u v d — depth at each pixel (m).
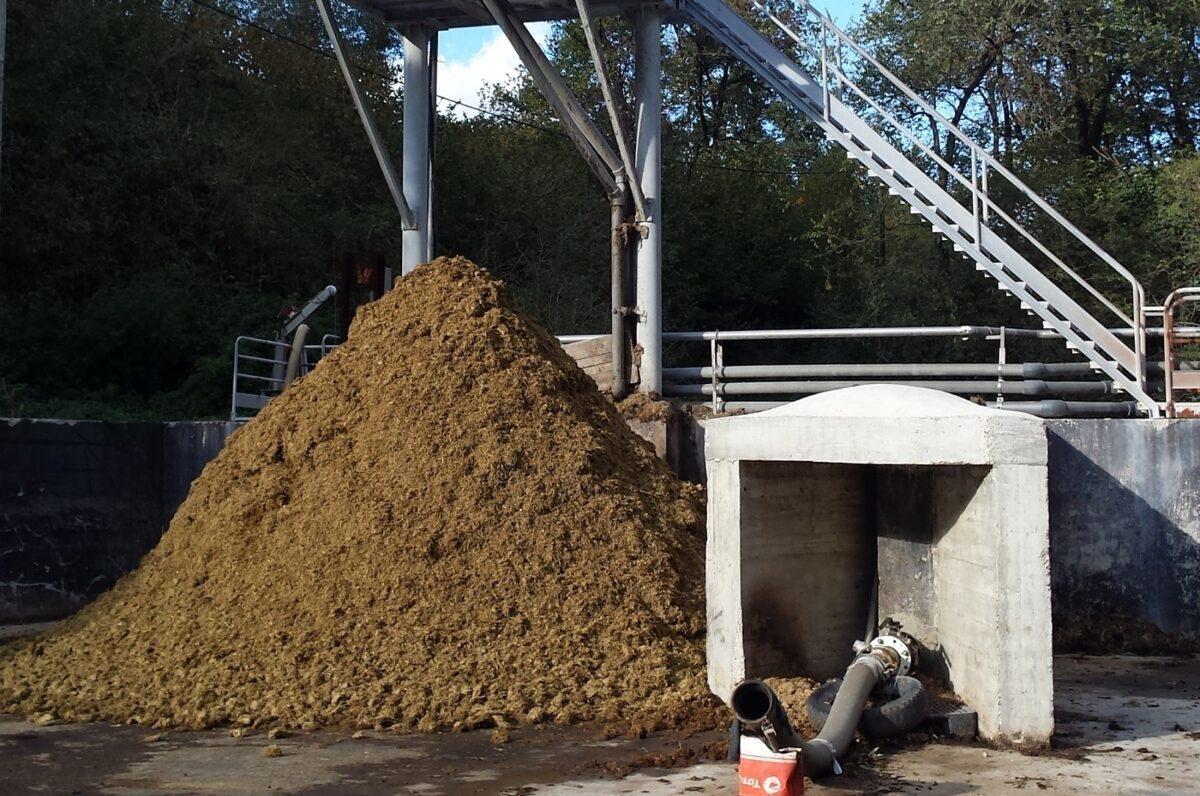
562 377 10.67
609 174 14.46
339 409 10.59
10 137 22.23
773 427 7.57
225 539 9.93
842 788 6.07
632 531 9.31
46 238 22.61
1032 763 6.55
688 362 31.28
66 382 22.28
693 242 31.92
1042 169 27.12
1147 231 25.91
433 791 6.03
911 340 28.53
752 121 35.12
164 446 13.88
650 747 6.93
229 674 8.18
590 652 8.28
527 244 30.73
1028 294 13.02
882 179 13.58
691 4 13.99
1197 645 11.01
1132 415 12.80
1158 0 26.47
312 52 30.52
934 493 7.82
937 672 7.70
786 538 8.06
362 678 7.98
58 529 12.50
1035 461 6.89
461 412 9.96
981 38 26.12
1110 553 11.30
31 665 8.95
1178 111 29.05
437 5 14.23
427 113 14.59
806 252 32.31
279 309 25.75
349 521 9.36
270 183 28.08
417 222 14.50
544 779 6.25
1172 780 6.20
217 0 29.31
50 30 22.73
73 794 6.05
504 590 8.70
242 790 6.08
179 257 25.91
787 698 7.51
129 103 25.78
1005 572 6.88
